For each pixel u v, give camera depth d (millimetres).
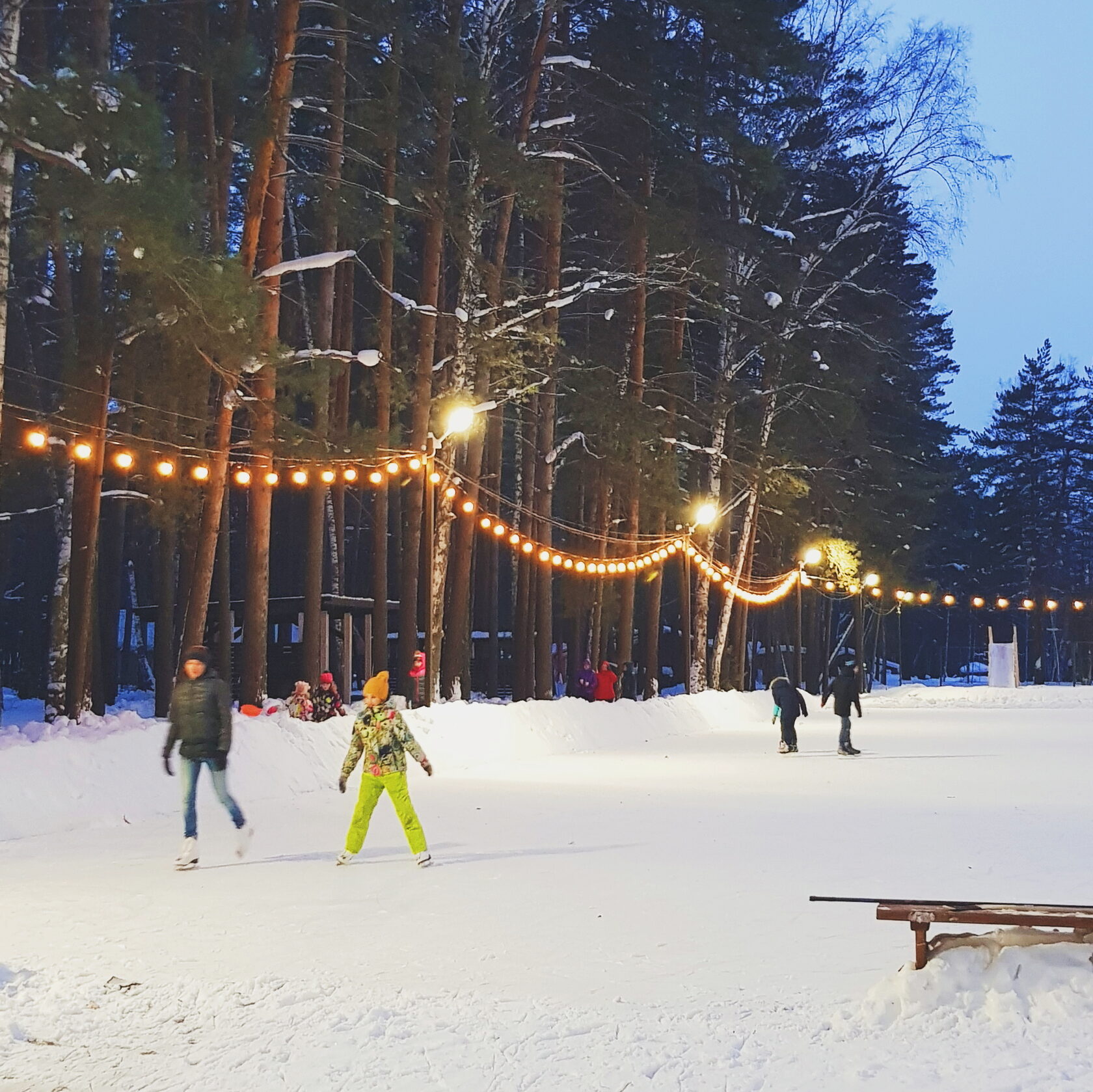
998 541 100938
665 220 31922
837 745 29469
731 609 49750
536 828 14391
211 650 35031
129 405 23094
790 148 40938
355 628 38688
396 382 26844
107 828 14398
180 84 24766
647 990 7355
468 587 30703
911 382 54625
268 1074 5926
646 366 41250
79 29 22812
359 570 53438
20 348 30984
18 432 23594
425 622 24094
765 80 35188
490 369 29141
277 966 7969
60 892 10516
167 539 29688
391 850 12805
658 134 32938
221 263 18250
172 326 19172
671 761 24562
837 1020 6562
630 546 39375
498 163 25609
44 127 15969
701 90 34750
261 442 21422
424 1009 6922
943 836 13703
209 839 13609
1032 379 104938
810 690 61562
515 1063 5988
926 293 57375
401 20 23562
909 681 97625
